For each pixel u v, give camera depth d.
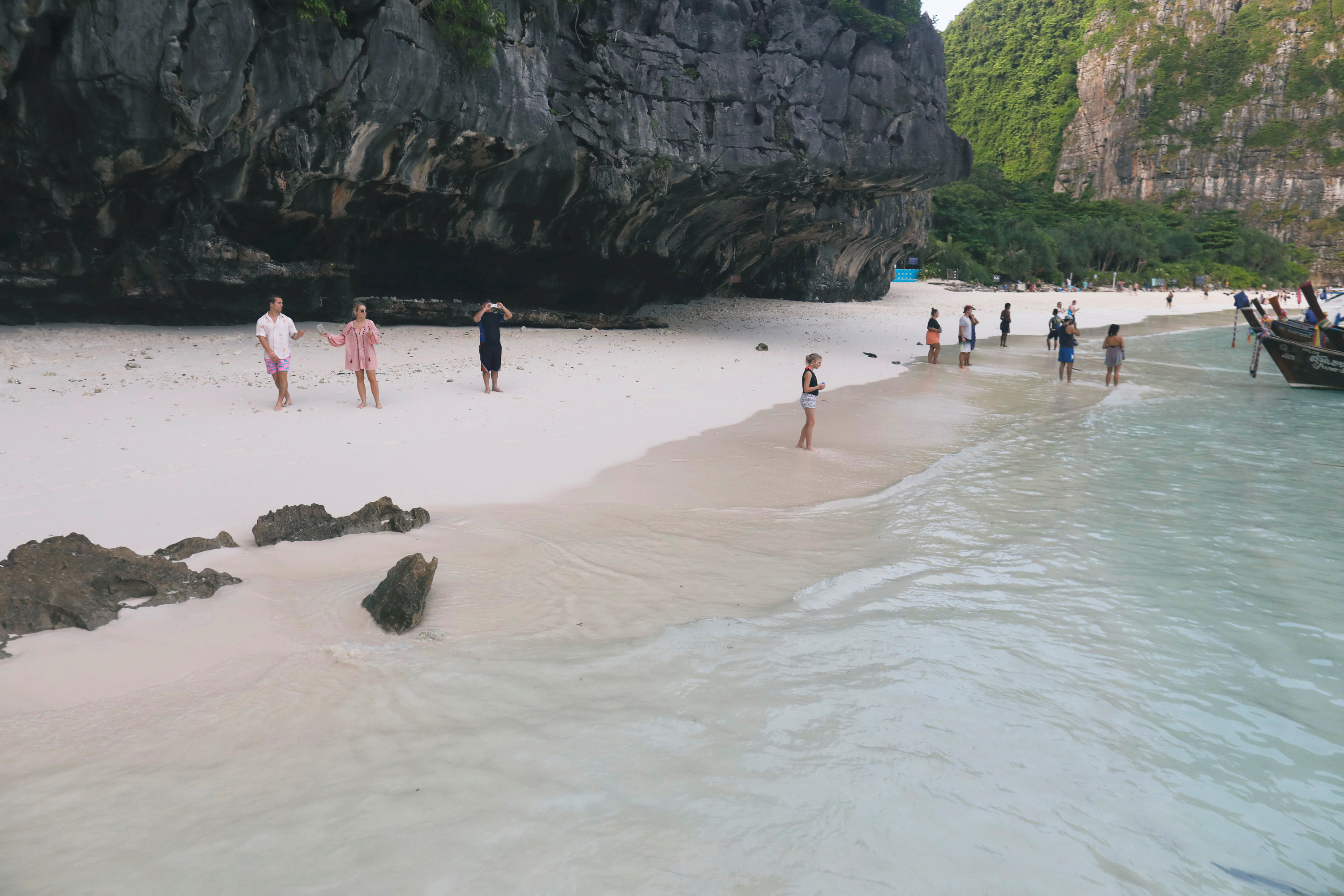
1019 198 109.56
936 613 5.67
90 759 3.46
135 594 5.00
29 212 14.70
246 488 7.90
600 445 10.81
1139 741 4.07
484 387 13.93
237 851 2.87
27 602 4.59
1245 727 4.27
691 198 25.00
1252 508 8.94
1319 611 5.96
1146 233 104.81
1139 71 146.50
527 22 18.84
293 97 15.23
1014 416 15.04
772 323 32.19
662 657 4.70
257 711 3.92
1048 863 3.06
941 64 27.45
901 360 24.67
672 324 28.91
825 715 4.11
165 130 13.95
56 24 12.75
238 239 17.20
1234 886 3.02
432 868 2.82
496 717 3.95
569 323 24.92
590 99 21.36
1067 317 20.59
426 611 5.23
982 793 3.50
